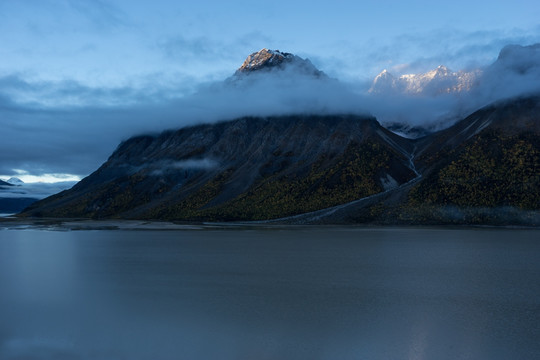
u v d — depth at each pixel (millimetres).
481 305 54562
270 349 40375
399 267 84625
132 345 41156
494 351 39875
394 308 53312
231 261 93125
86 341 42125
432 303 55688
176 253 108188
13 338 42875
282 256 102000
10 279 71250
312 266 85938
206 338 42969
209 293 61125
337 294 60719
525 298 58125
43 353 39250
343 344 41531
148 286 65750
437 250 113062
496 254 103938
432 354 39312
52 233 184125
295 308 53250
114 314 50594
